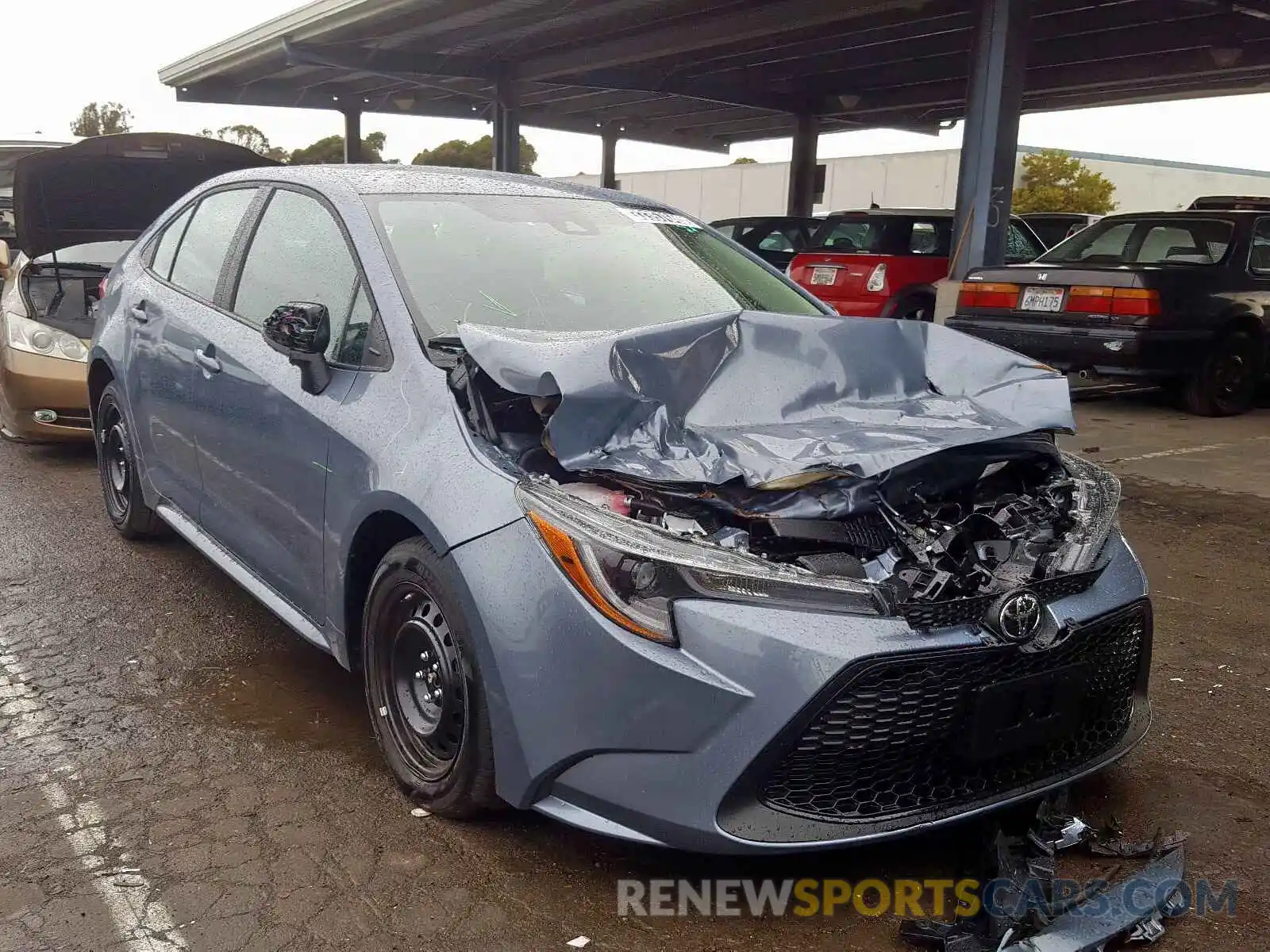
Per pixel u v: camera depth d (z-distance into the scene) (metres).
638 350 2.85
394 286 3.37
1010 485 3.23
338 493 3.21
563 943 2.50
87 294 7.07
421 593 2.94
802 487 2.70
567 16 14.71
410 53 17.67
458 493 2.79
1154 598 4.96
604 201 4.27
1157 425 9.05
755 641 2.40
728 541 2.62
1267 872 2.82
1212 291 9.05
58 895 2.65
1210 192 40.62
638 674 2.44
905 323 3.36
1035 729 2.66
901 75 18.23
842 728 2.44
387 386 3.18
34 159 6.83
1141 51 14.80
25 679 3.86
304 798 3.10
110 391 5.13
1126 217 10.12
